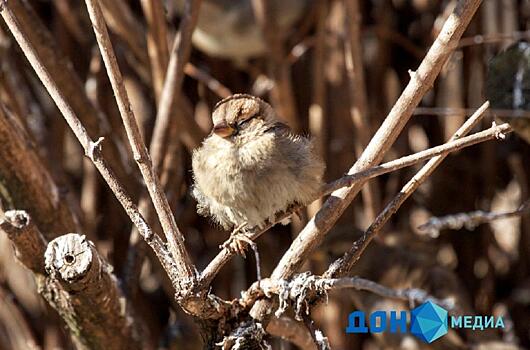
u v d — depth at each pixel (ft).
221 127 21.44
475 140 18.30
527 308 35.42
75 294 22.15
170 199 28.14
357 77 28.07
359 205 35.68
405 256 33.32
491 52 32.60
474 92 33.37
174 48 26.43
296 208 21.27
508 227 37.88
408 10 35.73
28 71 31.65
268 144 20.83
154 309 34.58
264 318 20.72
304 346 24.93
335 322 33.12
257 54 34.83
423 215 35.58
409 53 35.60
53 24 35.04
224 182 21.04
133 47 29.89
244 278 34.76
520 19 33.60
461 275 35.53
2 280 33.53
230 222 21.91
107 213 34.22
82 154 35.04
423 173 19.80
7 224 22.12
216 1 33.17
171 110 26.73
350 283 19.20
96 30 17.58
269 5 30.78
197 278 19.62
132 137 18.19
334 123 33.32
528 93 21.30
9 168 24.04
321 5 31.65
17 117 27.78
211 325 20.92
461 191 35.29
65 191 26.71
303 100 35.06
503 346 31.07
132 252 26.96
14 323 34.22
